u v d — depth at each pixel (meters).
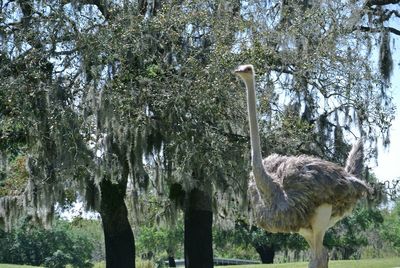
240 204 18.36
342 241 50.34
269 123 17.73
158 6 18.66
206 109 16.69
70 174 16.89
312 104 19.38
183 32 17.97
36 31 17.44
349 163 10.73
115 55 17.09
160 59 17.58
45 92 17.02
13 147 19.58
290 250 53.16
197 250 20.25
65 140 16.69
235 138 17.50
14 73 17.66
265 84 17.89
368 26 21.81
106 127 16.98
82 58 17.09
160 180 18.62
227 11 17.98
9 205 19.62
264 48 17.42
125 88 16.81
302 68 18.58
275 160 10.12
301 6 19.59
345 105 19.30
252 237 49.09
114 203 19.73
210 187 17.69
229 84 16.80
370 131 19.30
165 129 17.19
